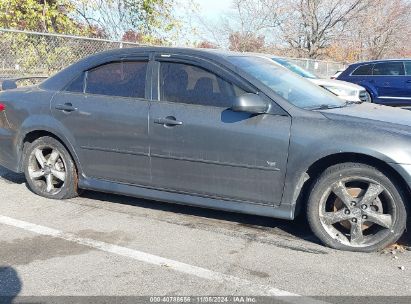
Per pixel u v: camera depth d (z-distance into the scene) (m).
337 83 9.91
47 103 5.07
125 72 4.73
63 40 10.04
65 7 12.70
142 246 3.98
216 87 4.27
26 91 5.33
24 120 5.20
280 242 4.09
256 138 4.00
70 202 5.12
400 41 30.41
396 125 3.82
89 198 5.27
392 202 3.74
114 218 4.65
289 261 3.72
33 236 4.17
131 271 3.53
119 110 4.61
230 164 4.12
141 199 5.25
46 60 9.77
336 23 28.44
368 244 3.84
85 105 4.82
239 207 4.20
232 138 4.08
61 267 3.58
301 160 3.88
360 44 29.58
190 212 4.83
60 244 4.01
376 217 3.79
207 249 3.93
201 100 4.30
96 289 3.26
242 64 4.36
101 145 4.75
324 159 3.89
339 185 3.88
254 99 3.96
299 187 3.97
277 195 4.04
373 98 13.72
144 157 4.52
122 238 4.14
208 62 4.36
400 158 3.61
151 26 14.12
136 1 13.88
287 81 4.52
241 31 27.42
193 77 4.39
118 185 4.78
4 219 4.59
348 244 3.89
